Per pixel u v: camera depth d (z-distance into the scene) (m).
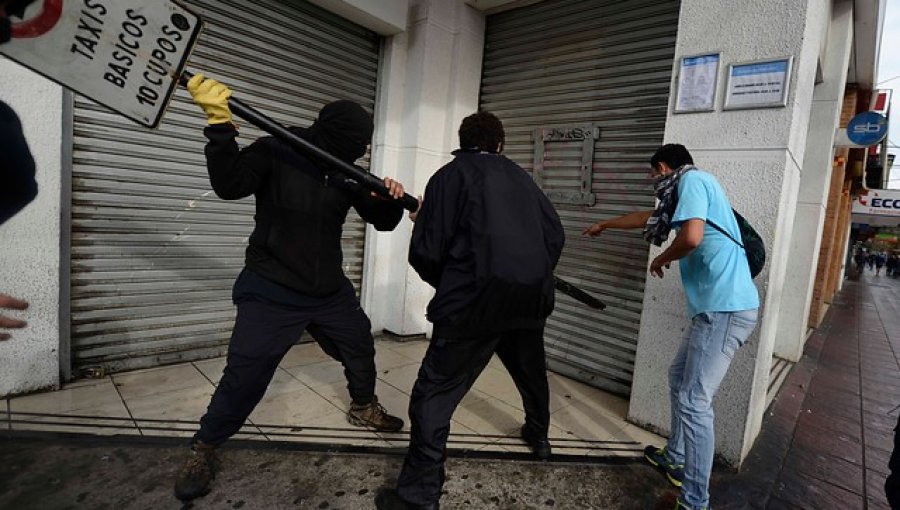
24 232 2.65
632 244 3.54
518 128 4.27
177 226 3.32
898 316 10.29
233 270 3.65
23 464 2.12
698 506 2.05
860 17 5.15
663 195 2.23
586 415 3.17
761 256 2.22
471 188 1.90
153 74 1.71
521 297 1.92
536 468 2.47
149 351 3.32
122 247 3.11
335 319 2.37
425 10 4.12
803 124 2.69
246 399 2.06
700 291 2.14
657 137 3.40
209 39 3.25
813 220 5.06
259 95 3.55
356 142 2.18
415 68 4.22
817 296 7.16
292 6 3.66
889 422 3.48
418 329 4.52
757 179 2.52
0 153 2.53
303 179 2.12
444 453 1.97
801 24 2.38
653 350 2.93
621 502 2.24
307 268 2.15
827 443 3.03
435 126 4.34
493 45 4.45
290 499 2.05
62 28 1.58
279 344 2.12
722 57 2.62
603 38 3.69
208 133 1.73
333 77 3.99
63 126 2.78
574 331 3.88
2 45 1.52
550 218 2.10
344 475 2.25
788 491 2.43
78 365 3.03
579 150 3.84
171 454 2.29
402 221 4.32
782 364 4.86
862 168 9.84
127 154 3.05
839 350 5.93
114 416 2.60
